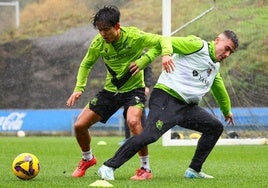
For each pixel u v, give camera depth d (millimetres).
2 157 41781
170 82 25531
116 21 25094
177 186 23719
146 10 107250
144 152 26406
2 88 103125
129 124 26188
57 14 109875
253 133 55000
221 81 26844
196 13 64375
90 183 24500
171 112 25406
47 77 103125
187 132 58969
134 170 31484
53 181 25234
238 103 54625
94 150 49688
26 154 25938
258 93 54656
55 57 104375
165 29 51312
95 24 25281
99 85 96938
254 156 42469
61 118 83375
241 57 54781
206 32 58031
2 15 110188
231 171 31328
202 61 25578
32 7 111688
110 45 25906
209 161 38219
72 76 102875
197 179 26547
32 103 102125
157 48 25172
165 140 53750
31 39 106500
